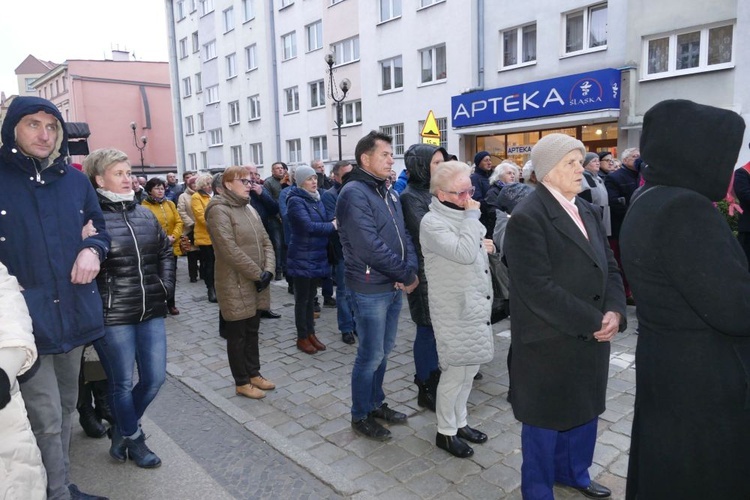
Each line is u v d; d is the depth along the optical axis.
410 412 3.68
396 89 18.41
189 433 3.44
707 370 1.63
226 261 3.82
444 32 16.33
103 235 2.56
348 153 21.44
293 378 4.41
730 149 1.62
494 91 14.39
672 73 11.44
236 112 28.55
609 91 12.00
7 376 1.47
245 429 3.48
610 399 3.74
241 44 27.17
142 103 41.06
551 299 2.21
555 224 2.28
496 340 5.14
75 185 2.48
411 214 3.54
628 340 4.93
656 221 1.67
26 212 2.27
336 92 21.50
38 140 2.26
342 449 3.20
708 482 1.65
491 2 14.88
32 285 2.28
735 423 1.61
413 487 2.77
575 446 2.61
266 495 2.73
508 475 2.86
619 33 12.26
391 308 3.31
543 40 13.79
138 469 3.01
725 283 1.55
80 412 3.40
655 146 1.72
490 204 5.26
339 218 3.10
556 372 2.31
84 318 2.43
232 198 3.94
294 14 23.58
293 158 25.41
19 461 1.57
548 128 14.08
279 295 7.67
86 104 39.47
